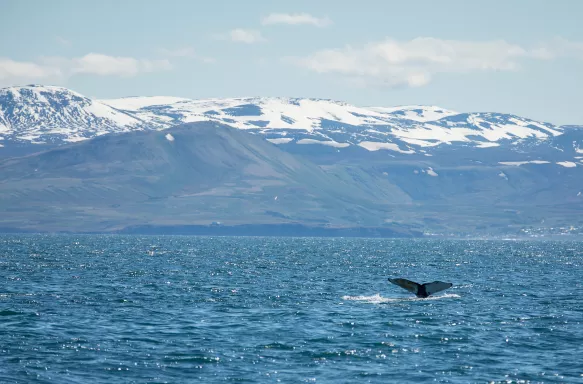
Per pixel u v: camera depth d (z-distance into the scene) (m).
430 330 177.00
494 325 185.62
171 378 131.25
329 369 138.25
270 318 194.75
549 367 140.25
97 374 133.12
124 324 183.50
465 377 133.00
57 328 175.88
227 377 132.25
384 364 142.25
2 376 130.00
